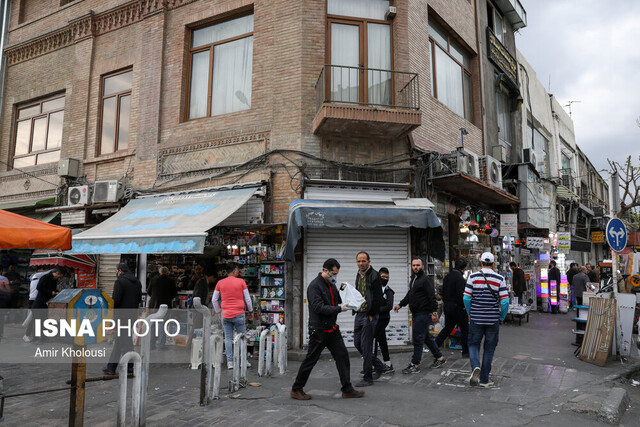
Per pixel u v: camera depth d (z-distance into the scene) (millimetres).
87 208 11008
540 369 6883
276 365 7258
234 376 5828
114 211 10570
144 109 10914
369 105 8781
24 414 4988
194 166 9961
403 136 9273
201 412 5008
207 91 10469
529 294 15625
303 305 8406
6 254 13281
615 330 7719
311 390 5875
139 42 11391
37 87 13320
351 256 8742
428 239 9086
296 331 8391
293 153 8852
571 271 16734
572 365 7219
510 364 7191
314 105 9031
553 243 16828
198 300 5309
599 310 7602
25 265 13195
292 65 9188
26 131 13602
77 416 4102
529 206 14195
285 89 9164
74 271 11219
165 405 5270
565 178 20188
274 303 8516
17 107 13914
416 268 7031
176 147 10258
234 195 8773
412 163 9508
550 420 4746
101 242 8320
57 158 12773
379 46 9766
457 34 12289
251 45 10039
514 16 16625
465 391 5781
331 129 8781
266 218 8750
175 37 10852
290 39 9297
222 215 7945
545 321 12633
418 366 6844
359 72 9484
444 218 10836
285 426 4562
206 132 9930
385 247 8961
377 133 9031
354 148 9180
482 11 14234
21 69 13773
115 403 5391
